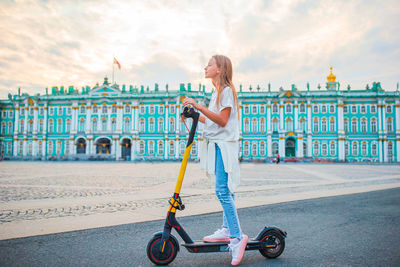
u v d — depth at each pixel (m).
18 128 74.25
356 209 8.24
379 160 65.00
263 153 67.31
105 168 31.39
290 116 66.50
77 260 4.11
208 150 4.09
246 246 4.11
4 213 7.22
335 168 35.06
